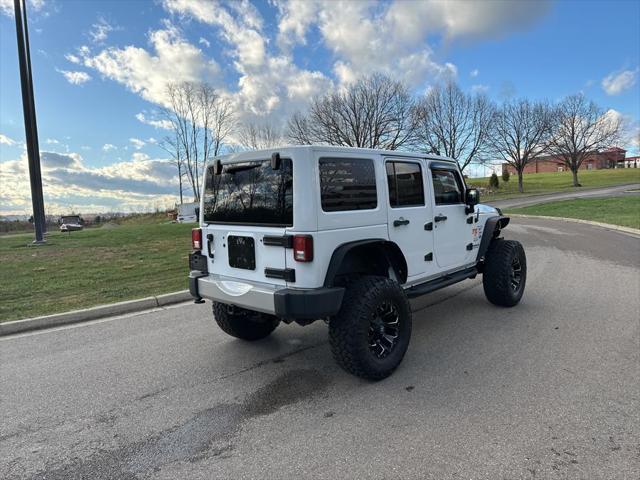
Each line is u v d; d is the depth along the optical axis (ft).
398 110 127.24
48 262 32.91
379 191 13.05
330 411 10.62
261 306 11.76
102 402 11.48
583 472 7.98
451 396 11.09
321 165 11.45
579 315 17.46
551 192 146.92
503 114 153.89
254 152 12.29
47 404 11.43
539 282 23.45
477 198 16.87
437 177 15.79
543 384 11.51
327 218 11.44
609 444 8.79
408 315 12.83
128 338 16.55
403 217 13.91
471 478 7.92
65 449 9.39
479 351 14.02
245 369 13.41
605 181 191.31
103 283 25.43
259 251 12.16
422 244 14.88
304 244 11.00
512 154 159.84
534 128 156.97
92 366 13.89
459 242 16.87
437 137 142.82
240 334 15.53
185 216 91.45
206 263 14.10
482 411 10.27
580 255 31.81
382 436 9.41
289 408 10.87
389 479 7.98
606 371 12.17
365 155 12.69
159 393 11.91
